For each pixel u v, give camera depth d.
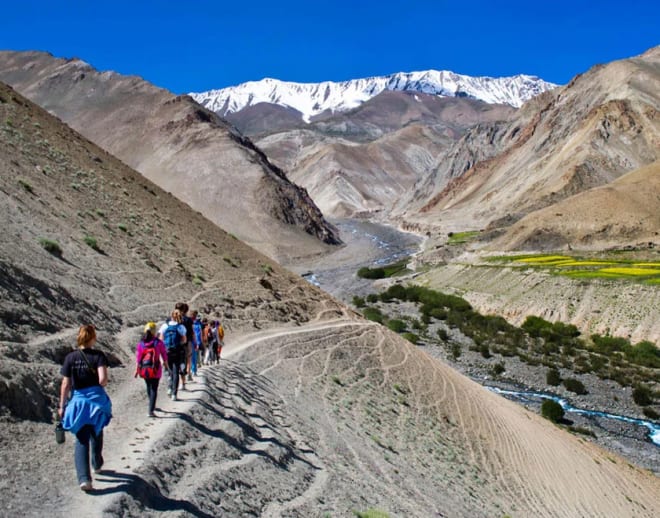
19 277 16.36
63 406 8.30
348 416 21.84
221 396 15.87
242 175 156.75
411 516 14.46
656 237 89.50
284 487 12.11
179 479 10.03
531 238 96.81
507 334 63.75
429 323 70.62
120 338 17.91
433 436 25.16
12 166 29.11
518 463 27.17
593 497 26.45
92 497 8.30
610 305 63.47
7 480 8.20
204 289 30.56
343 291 93.44
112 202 35.19
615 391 47.31
